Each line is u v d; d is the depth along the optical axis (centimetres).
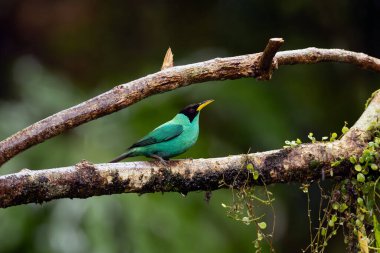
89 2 1831
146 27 1802
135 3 1811
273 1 1666
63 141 1331
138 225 1191
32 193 600
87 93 1548
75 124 607
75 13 1838
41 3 1838
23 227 1207
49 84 1462
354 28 1675
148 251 1172
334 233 653
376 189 693
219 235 1266
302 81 1639
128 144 1325
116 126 1355
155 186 645
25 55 1830
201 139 1409
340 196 662
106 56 1802
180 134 766
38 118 1412
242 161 657
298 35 1688
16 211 1217
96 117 617
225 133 1470
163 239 1203
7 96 1736
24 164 1277
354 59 715
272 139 1466
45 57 1828
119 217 1198
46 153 1295
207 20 1758
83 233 1170
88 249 1152
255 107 1482
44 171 606
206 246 1230
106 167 626
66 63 1812
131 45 1802
